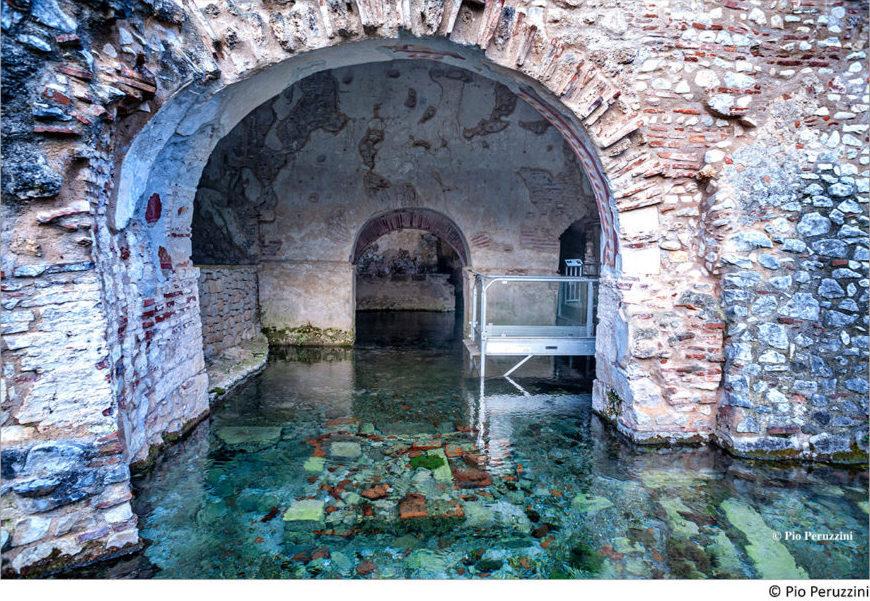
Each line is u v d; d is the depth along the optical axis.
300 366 5.87
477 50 3.19
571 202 6.87
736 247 3.37
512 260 6.89
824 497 2.91
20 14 2.01
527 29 3.18
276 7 2.93
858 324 3.36
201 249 6.74
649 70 3.33
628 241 3.51
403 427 3.94
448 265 11.80
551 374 5.63
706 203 3.48
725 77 3.38
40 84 2.08
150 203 3.12
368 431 3.85
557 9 3.23
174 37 2.64
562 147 6.69
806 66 3.41
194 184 3.60
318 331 7.05
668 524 2.63
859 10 3.41
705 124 3.41
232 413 4.22
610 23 3.28
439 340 7.61
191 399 3.82
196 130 3.16
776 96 3.41
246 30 2.90
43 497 2.11
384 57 3.47
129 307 2.82
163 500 2.79
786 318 3.35
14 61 2.02
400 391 4.90
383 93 6.44
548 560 2.33
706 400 3.52
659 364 3.51
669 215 3.52
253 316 6.83
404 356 6.45
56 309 2.13
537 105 3.67
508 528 2.58
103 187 2.41
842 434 3.34
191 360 3.84
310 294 6.99
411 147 6.67
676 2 3.32
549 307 6.96
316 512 2.70
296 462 3.30
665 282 3.53
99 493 2.22
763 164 3.39
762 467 3.25
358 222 6.86
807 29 3.40
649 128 3.38
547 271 6.93
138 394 2.98
